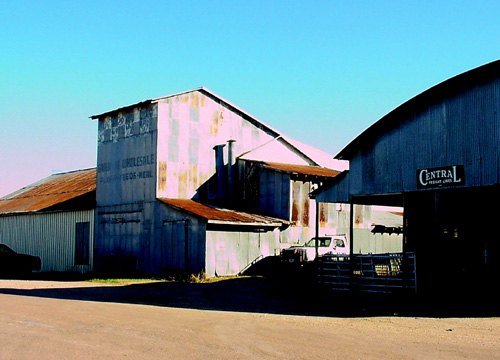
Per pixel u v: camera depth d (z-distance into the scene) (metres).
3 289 24.03
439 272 21.52
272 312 16.59
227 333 12.02
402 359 9.36
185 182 35.12
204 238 30.56
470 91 19.91
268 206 36.06
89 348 10.22
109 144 37.53
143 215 34.50
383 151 22.53
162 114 34.38
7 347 10.32
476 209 23.94
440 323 14.29
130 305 17.94
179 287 25.36
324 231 37.06
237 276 31.16
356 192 23.45
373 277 22.19
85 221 38.72
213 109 36.91
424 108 21.22
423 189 21.06
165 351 9.93
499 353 10.09
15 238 43.94
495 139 19.11
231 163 37.06
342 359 9.30
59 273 37.03
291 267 31.17
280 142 40.66
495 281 21.62
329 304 18.92
